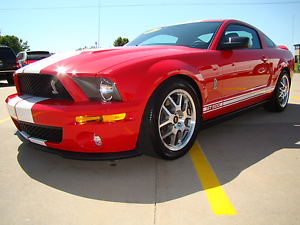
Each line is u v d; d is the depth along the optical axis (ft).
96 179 5.47
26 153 6.96
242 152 6.82
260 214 4.14
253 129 8.96
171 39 8.37
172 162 6.26
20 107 5.71
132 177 5.52
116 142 5.31
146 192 4.90
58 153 5.61
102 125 5.06
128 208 4.39
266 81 9.80
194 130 6.62
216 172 5.67
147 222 4.00
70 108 5.01
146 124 5.52
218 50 7.45
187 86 6.21
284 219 4.00
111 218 4.13
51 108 5.17
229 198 4.62
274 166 5.91
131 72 5.27
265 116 10.87
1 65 28.37
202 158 6.47
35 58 35.40
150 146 5.75
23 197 4.78
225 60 7.39
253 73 8.75
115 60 5.62
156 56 5.96
